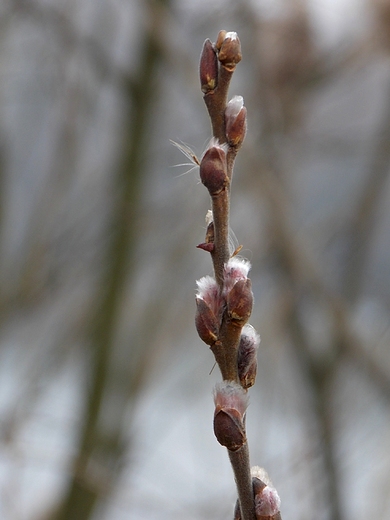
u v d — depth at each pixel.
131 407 1.25
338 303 1.16
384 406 1.24
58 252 1.29
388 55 1.17
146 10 1.11
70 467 1.00
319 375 1.25
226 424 0.45
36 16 1.20
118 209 1.27
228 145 0.45
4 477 1.07
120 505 1.17
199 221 1.26
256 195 1.17
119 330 1.30
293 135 1.29
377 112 1.31
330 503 1.21
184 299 1.29
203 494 1.17
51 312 1.28
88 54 1.22
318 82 1.21
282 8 1.17
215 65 0.45
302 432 1.27
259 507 0.46
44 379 1.20
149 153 1.28
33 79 1.30
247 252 1.22
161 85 1.26
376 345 1.17
